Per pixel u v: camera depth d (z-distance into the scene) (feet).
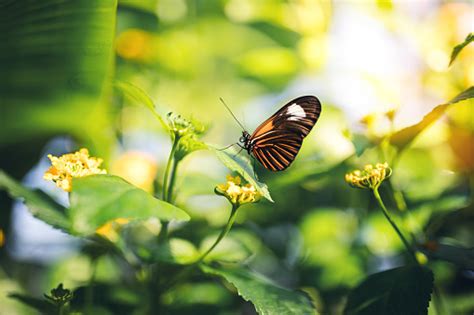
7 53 1.84
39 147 2.07
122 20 2.20
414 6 2.18
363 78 2.15
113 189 1.54
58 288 1.68
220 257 1.78
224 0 2.39
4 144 2.03
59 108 1.97
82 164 1.65
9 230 2.07
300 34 2.37
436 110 1.73
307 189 2.15
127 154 1.98
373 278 1.74
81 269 2.03
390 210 2.02
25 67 1.88
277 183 1.92
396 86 2.12
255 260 2.09
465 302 1.91
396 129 1.84
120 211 1.52
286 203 2.13
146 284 1.79
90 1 1.77
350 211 2.14
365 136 1.83
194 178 1.90
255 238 2.01
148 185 1.96
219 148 1.69
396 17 2.17
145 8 2.21
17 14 1.77
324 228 2.11
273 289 1.72
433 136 2.04
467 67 2.03
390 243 2.03
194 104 2.43
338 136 2.11
